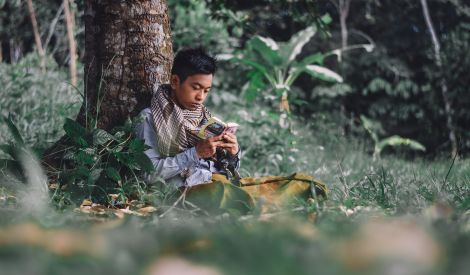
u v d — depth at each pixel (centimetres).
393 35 1969
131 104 522
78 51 1417
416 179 620
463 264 200
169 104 471
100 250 228
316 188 457
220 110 1359
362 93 1933
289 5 962
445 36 1941
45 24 1501
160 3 533
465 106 1783
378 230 260
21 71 1030
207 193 421
